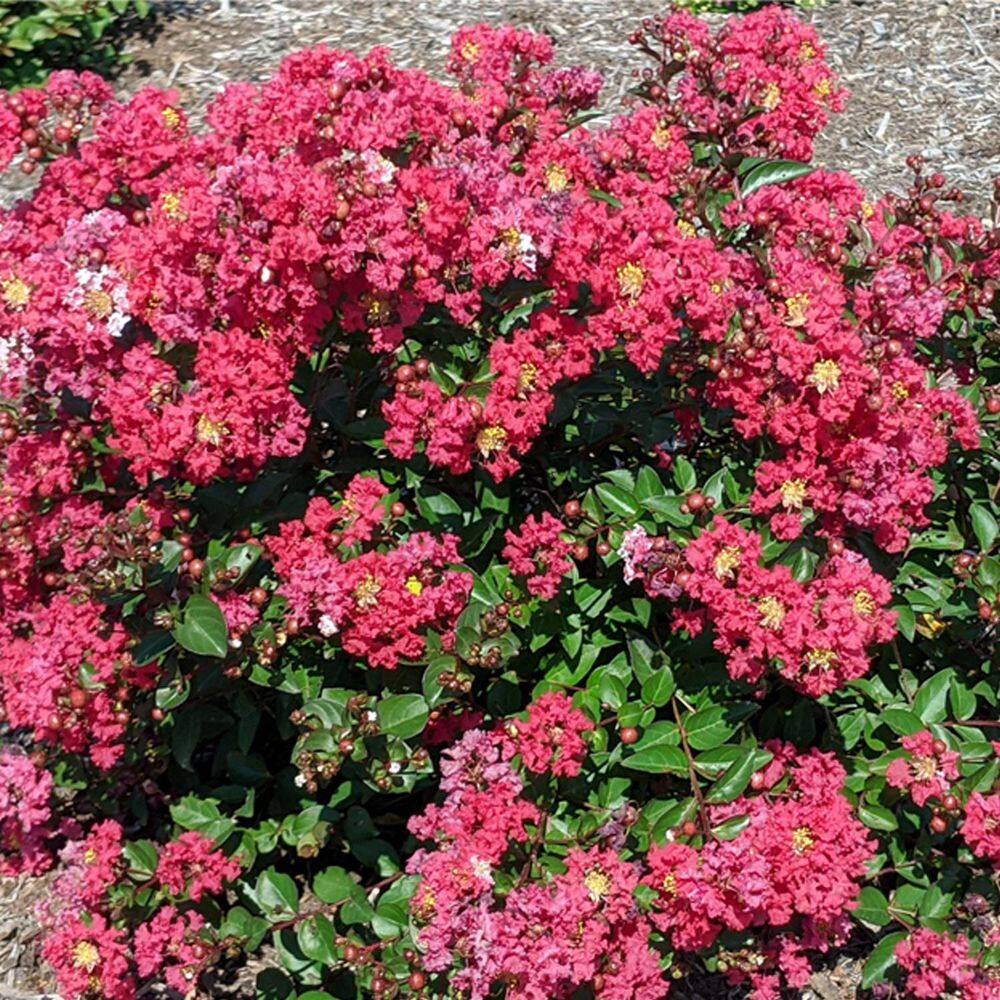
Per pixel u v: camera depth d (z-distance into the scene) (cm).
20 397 103
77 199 93
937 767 83
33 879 97
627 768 89
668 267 85
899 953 85
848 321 85
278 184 82
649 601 91
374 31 179
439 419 84
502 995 85
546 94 102
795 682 84
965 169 156
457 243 85
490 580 90
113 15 180
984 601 88
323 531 87
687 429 93
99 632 87
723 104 98
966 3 184
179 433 83
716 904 78
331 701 85
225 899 93
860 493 85
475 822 82
